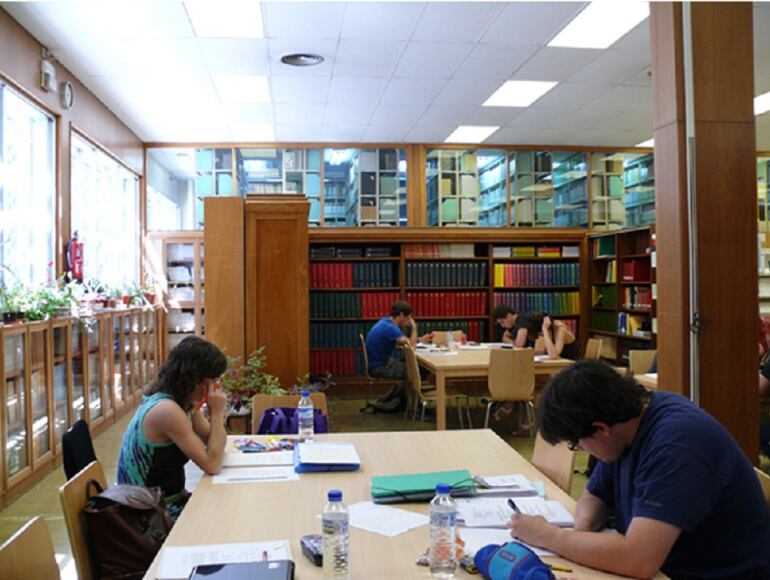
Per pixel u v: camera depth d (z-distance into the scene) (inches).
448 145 354.3
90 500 74.8
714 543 56.7
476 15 194.2
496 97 274.1
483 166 357.7
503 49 220.7
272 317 188.4
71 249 233.6
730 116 132.7
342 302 314.2
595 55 227.0
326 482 82.0
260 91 262.4
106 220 295.4
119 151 298.2
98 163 285.1
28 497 158.2
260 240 188.9
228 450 98.9
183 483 97.8
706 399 131.1
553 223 361.1
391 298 318.3
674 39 132.3
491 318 324.8
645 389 61.6
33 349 168.4
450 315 324.2
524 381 207.5
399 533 64.4
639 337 290.0
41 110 218.5
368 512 70.3
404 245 320.8
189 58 225.1
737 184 132.7
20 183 211.6
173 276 337.4
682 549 57.9
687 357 131.0
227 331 187.0
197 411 101.0
